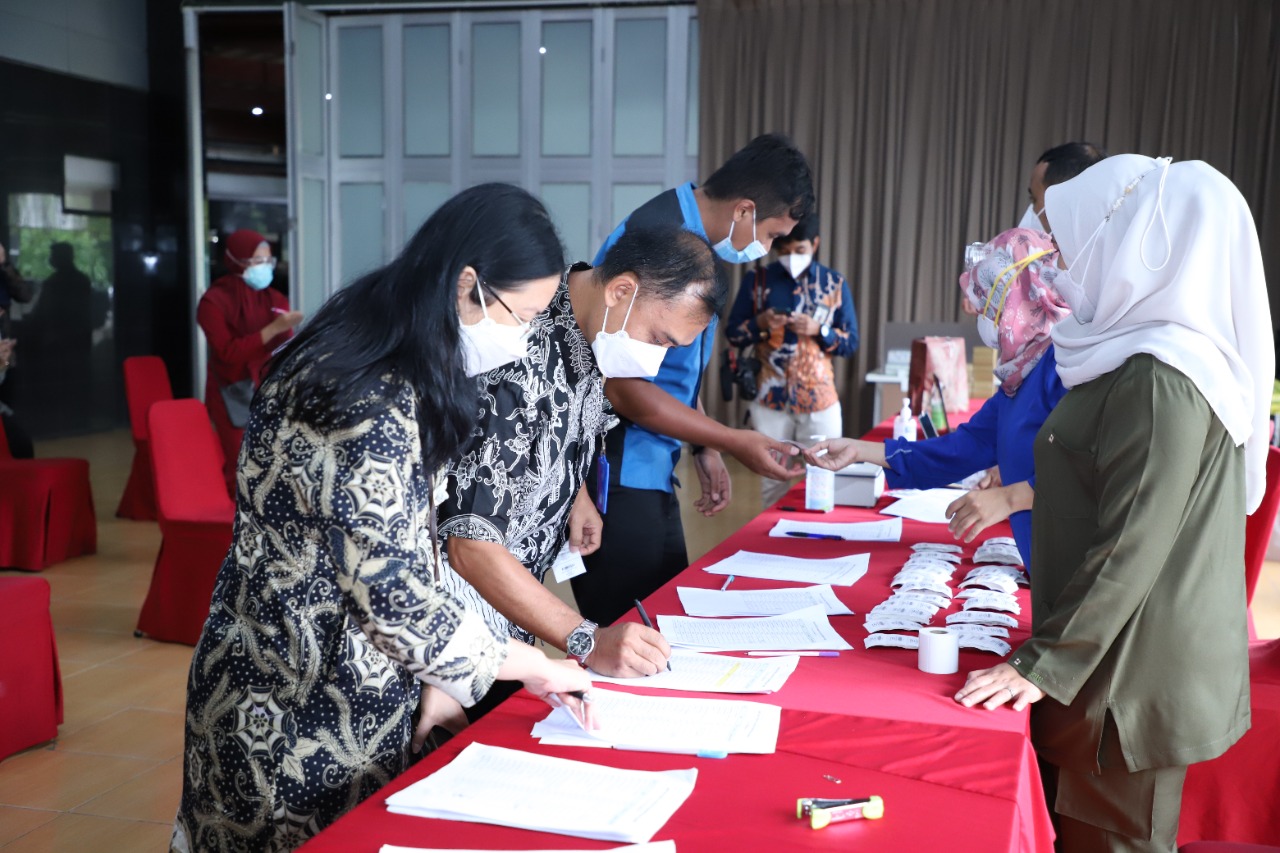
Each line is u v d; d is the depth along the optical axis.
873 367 8.87
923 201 8.62
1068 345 1.76
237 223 9.68
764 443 2.40
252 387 5.56
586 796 1.25
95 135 9.36
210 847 1.41
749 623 1.98
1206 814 2.12
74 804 2.82
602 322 1.67
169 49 9.70
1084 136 8.28
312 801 1.37
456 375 1.30
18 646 3.10
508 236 1.32
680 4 8.98
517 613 1.65
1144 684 1.64
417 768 1.36
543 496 1.71
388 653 1.29
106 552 5.51
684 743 1.41
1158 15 8.07
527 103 9.37
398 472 1.25
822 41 8.65
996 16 8.33
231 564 1.37
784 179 2.41
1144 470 1.58
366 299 1.30
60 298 9.20
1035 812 1.44
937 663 1.73
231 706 1.37
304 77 9.28
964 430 2.57
